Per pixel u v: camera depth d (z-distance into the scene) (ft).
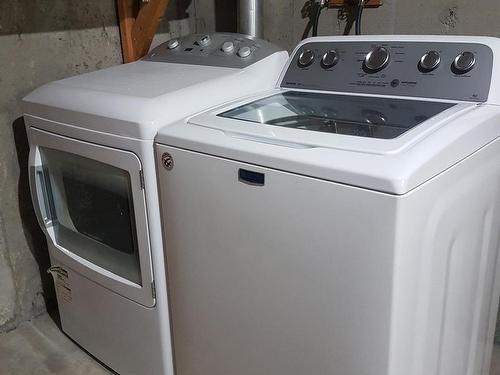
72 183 5.32
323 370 3.78
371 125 3.84
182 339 4.85
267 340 4.06
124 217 4.86
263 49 5.53
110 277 5.17
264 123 4.04
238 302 4.15
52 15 6.15
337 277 3.44
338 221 3.30
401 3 5.70
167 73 5.34
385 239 3.13
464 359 4.70
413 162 3.08
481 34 5.28
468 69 4.26
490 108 4.04
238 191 3.77
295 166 3.37
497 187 4.33
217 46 5.79
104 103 4.50
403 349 3.51
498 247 4.77
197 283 4.42
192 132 4.01
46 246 6.88
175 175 4.17
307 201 3.40
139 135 4.22
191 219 4.21
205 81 4.87
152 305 4.87
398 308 3.30
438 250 3.59
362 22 6.05
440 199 3.40
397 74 4.62
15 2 5.81
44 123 5.08
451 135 3.44
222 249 4.08
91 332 5.86
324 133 3.63
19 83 6.07
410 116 3.98
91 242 5.39
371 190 3.09
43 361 6.12
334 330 3.59
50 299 7.11
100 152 4.61
